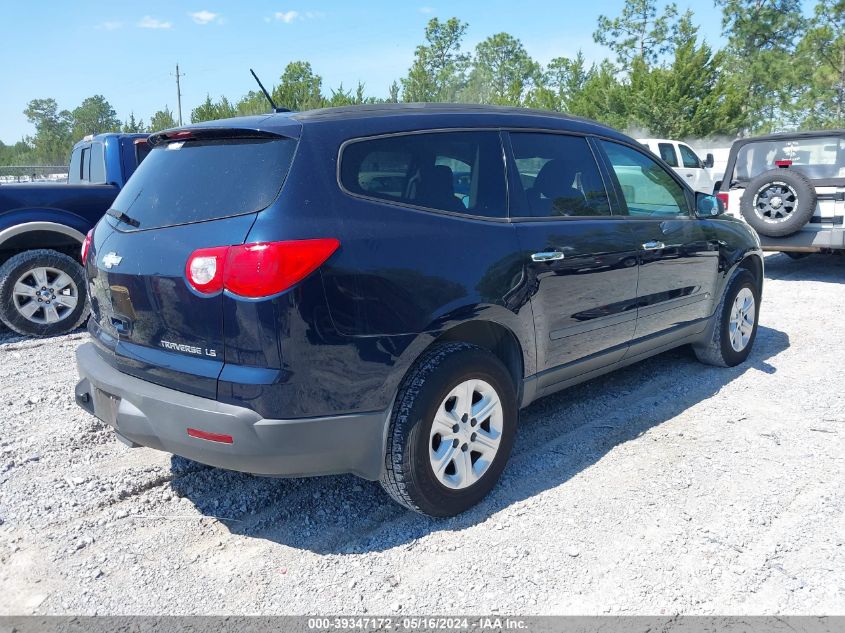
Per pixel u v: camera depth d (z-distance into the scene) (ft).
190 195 9.82
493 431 11.02
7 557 9.75
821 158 28.76
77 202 22.31
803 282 29.19
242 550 9.99
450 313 10.08
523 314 11.28
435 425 10.06
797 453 12.65
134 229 10.23
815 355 18.60
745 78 136.77
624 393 15.97
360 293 9.21
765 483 11.55
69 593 8.98
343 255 9.10
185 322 9.27
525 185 12.00
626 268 13.38
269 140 9.60
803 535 10.01
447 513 10.50
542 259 11.53
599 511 10.77
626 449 12.98
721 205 16.22
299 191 9.09
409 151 10.48
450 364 10.07
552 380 12.45
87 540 10.14
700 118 115.14
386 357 9.45
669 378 16.94
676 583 9.00
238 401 8.84
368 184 9.82
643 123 120.37
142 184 10.82
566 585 9.01
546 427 14.12
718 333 16.96
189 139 10.63
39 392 16.43
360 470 9.75
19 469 12.38
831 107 115.55
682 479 11.74
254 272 8.61
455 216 10.68
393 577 9.27
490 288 10.64
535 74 265.95
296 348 8.75
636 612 8.48
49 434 13.89
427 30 254.27
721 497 11.12
